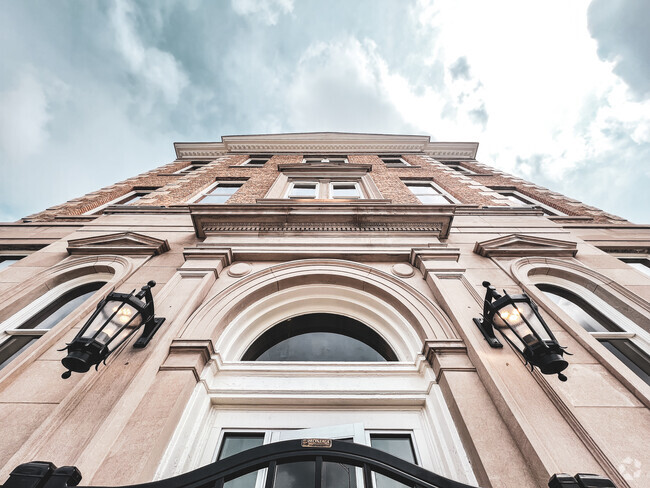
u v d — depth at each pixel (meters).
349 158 15.77
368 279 5.11
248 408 3.48
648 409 2.95
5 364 4.14
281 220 6.62
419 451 3.04
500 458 2.53
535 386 3.04
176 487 1.89
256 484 2.75
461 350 3.61
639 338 4.46
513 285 5.05
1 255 6.91
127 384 3.05
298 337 4.92
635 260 7.09
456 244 6.61
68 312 5.15
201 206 6.66
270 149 17.44
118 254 5.94
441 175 13.16
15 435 2.84
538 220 8.16
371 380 3.66
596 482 1.84
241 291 4.81
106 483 2.28
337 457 2.02
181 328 3.96
